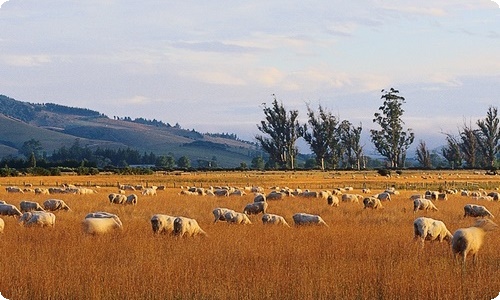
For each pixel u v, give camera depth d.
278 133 180.62
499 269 21.64
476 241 22.92
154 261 21.98
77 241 26.36
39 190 68.12
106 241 26.28
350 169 165.25
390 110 172.88
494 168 153.62
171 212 43.94
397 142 173.12
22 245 25.00
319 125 177.38
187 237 28.53
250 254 23.59
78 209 46.41
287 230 30.56
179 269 20.81
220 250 24.38
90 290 18.78
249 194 68.38
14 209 39.31
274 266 21.28
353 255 23.94
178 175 132.38
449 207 49.72
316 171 155.38
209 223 34.28
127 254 23.78
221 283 19.62
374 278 19.78
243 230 30.23
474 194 67.25
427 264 22.11
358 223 35.81
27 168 137.88
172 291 18.91
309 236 28.25
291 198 61.19
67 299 18.58
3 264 21.66
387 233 29.20
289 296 18.58
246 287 19.16
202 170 158.00
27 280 19.89
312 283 19.30
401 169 158.12
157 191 77.56
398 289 18.91
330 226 33.47
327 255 23.56
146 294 18.78
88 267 21.17
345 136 183.88
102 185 96.00
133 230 29.97
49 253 23.53
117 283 19.34
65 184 92.69
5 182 98.75
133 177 121.12
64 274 20.19
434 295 18.58
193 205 50.88
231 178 118.75
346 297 18.28
